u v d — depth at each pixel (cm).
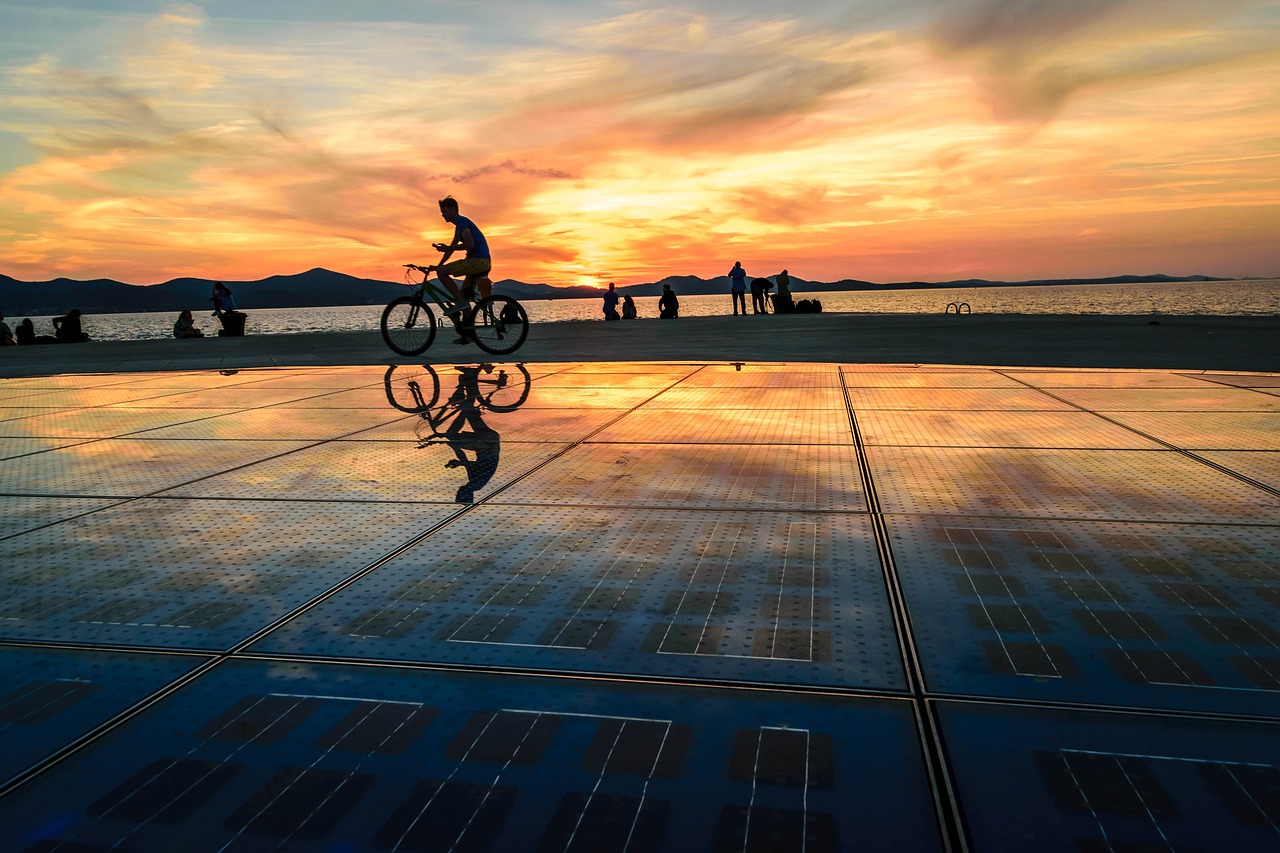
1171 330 1500
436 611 254
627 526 337
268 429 602
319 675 214
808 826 148
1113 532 313
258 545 325
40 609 263
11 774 173
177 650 231
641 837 147
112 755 179
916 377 838
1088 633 226
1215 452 450
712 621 241
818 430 543
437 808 157
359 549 316
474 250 1142
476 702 197
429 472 445
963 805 153
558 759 172
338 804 160
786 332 1722
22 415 710
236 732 187
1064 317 2092
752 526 332
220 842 150
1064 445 477
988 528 322
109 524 360
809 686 200
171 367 1215
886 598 254
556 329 2030
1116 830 145
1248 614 235
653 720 187
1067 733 177
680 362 1066
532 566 292
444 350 1340
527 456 480
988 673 204
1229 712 183
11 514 380
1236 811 150
